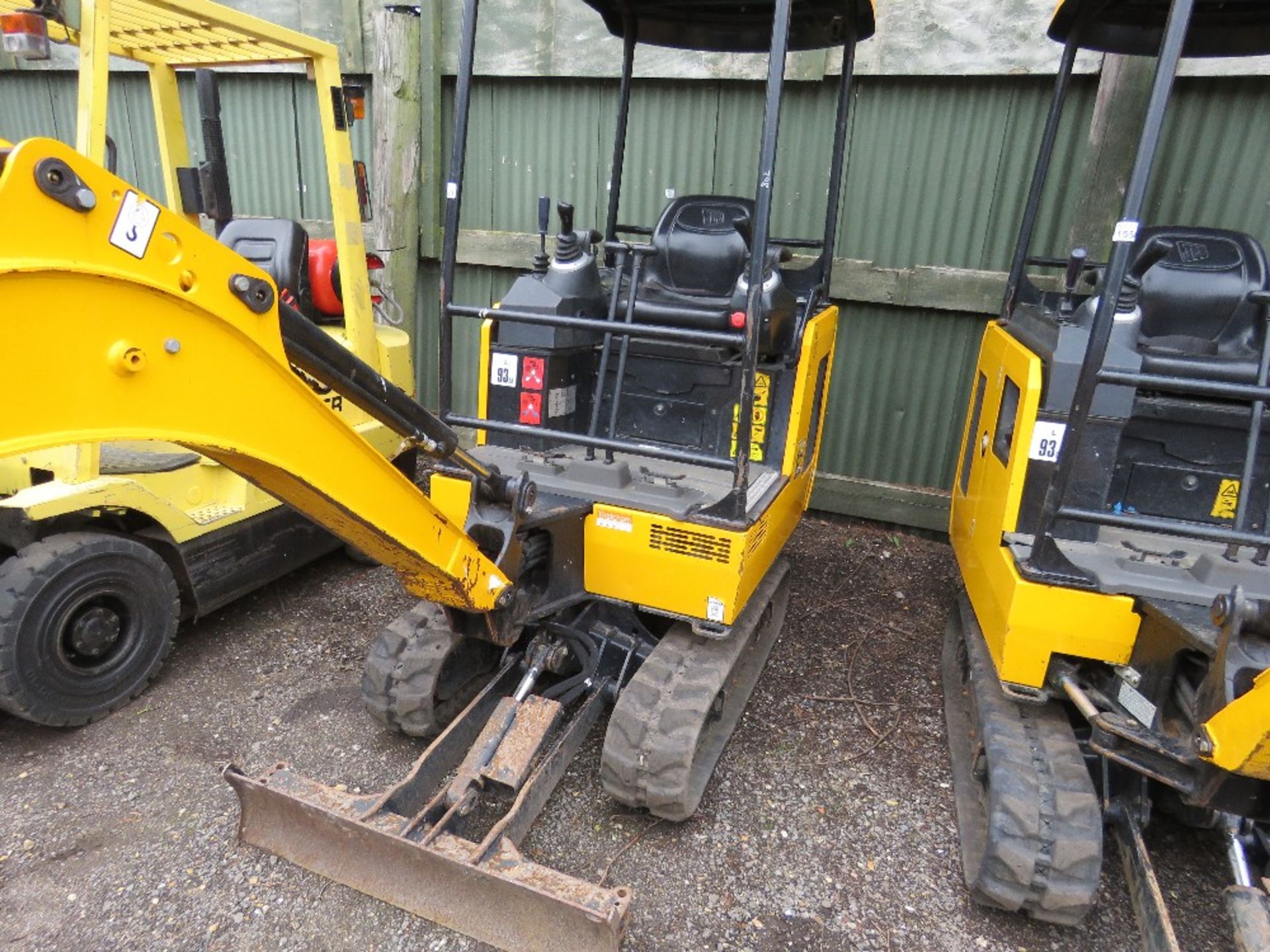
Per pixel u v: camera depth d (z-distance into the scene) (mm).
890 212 4254
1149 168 1796
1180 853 2393
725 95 4383
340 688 3016
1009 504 2375
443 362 2512
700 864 2289
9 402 1128
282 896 2109
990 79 3910
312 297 3672
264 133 5535
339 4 5086
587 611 2650
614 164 3576
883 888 2242
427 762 2197
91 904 2064
